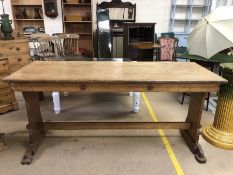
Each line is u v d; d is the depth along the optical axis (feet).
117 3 21.01
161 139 8.05
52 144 7.68
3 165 6.64
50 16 19.47
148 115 9.91
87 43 21.56
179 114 10.04
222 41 9.14
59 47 14.21
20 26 20.20
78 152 7.25
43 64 7.98
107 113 10.07
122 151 7.32
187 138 7.78
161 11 22.25
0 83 9.37
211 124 8.32
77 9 20.65
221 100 7.45
